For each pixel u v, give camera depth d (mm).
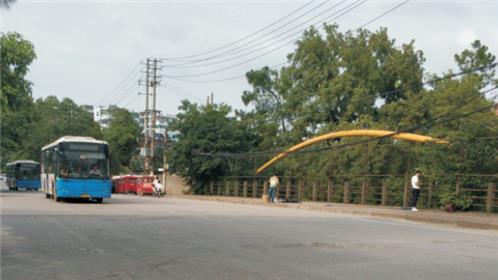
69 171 27219
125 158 81875
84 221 16844
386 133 33000
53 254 10227
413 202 25250
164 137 69562
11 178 59438
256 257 10164
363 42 49125
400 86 48375
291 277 8289
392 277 8422
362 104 45750
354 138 36375
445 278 8438
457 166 25828
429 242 13391
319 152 40750
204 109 52625
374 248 11836
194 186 53781
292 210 27578
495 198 23797
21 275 8305
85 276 8250
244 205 32125
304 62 49969
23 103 35750
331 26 50656
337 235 14453
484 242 13781
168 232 14102
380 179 32906
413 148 31500
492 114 30375
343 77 46844
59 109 87375
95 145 28016
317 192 37188
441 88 42469
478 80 39656
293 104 50281
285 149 43844
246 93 58500
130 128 81688
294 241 12758
